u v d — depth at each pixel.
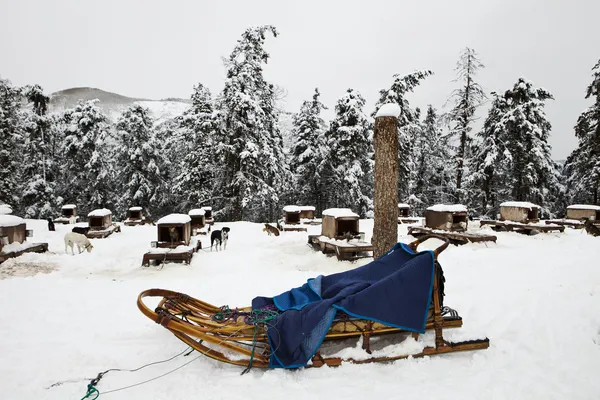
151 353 4.21
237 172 25.22
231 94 24.52
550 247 12.00
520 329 4.82
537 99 25.11
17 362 3.98
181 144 32.91
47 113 34.94
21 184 30.33
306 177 32.78
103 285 7.61
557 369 3.89
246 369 3.80
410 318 3.94
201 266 10.66
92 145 31.50
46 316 5.49
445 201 33.03
